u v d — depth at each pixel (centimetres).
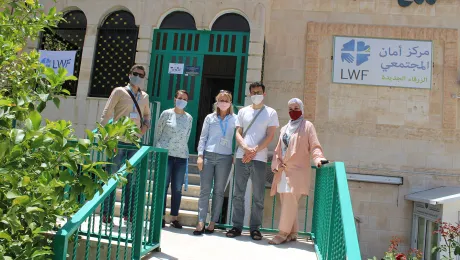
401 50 875
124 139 261
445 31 867
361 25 887
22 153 222
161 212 414
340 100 876
